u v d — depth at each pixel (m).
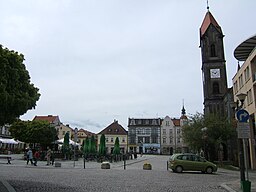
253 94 34.34
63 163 35.75
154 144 114.00
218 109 60.88
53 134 45.44
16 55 14.41
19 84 14.26
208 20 66.44
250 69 35.25
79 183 15.29
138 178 19.30
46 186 13.56
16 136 44.53
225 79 62.56
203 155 46.31
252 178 21.58
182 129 45.91
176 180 18.64
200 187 14.99
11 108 13.51
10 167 26.41
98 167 30.70
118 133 115.38
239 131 13.77
